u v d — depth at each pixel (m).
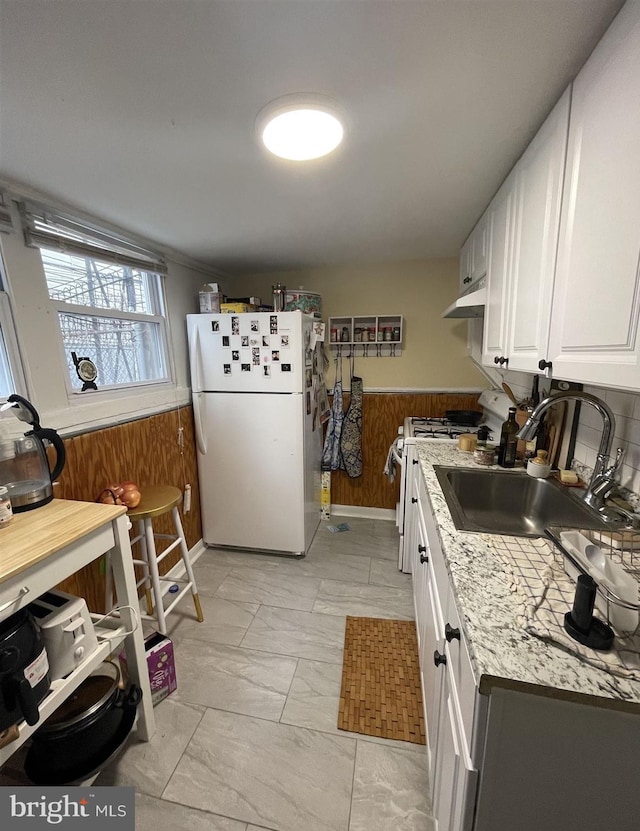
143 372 2.16
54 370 1.55
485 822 0.67
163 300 2.28
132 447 1.94
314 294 2.60
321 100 0.93
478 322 2.26
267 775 1.24
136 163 1.22
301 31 0.72
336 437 2.91
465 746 0.70
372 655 1.72
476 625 0.69
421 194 1.53
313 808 1.15
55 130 1.03
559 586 0.80
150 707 1.36
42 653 0.98
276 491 2.43
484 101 0.95
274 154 1.16
